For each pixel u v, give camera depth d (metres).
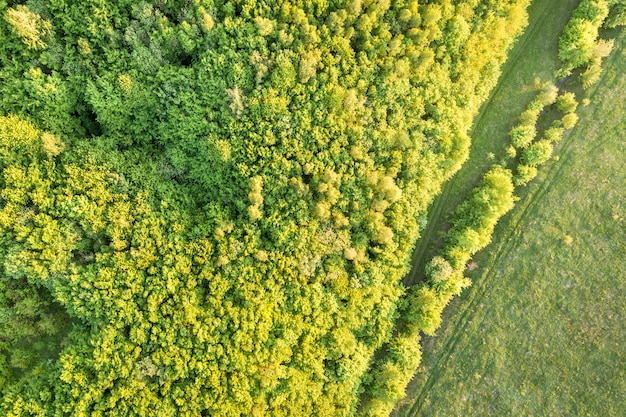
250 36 40.81
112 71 41.97
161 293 42.19
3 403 41.56
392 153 45.56
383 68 43.84
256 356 42.44
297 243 44.03
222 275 43.44
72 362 41.34
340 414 45.47
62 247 41.94
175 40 41.47
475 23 46.09
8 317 44.00
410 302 48.59
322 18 42.28
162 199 44.31
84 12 40.34
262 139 42.72
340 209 45.31
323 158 43.75
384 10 42.44
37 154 42.34
